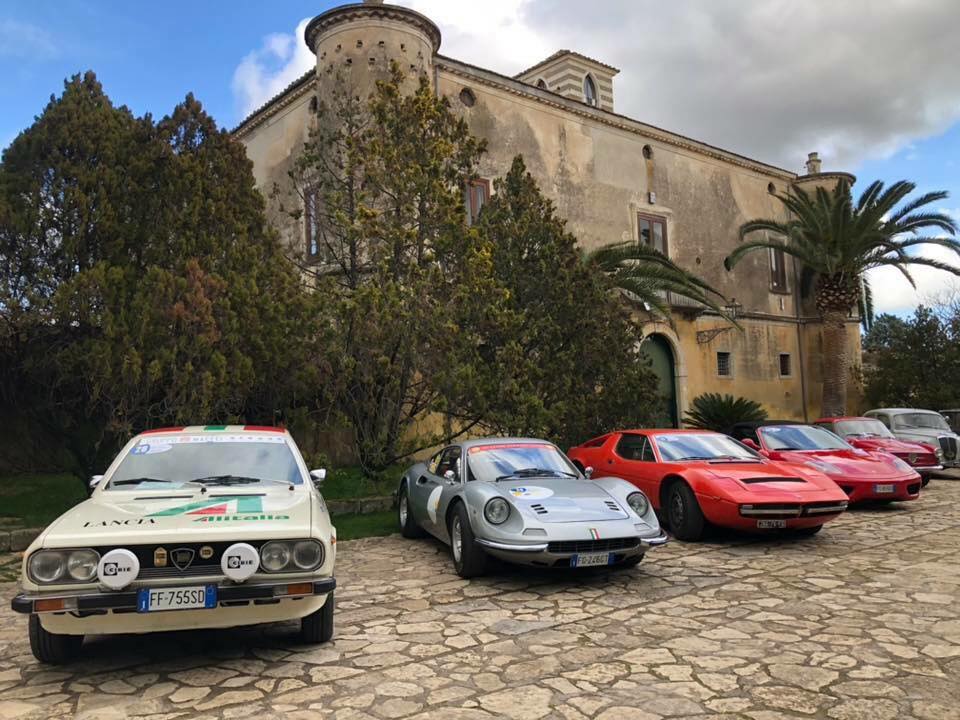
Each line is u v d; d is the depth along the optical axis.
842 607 5.68
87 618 4.22
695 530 8.54
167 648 4.90
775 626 5.23
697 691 4.04
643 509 7.00
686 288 19.55
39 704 3.98
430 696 4.04
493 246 11.77
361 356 10.84
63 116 9.92
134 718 3.79
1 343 9.45
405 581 6.91
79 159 10.03
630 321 13.79
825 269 23.95
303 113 18.23
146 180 10.38
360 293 10.26
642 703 3.89
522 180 14.01
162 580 4.17
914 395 26.03
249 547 4.27
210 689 4.18
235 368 9.48
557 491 7.02
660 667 4.43
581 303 12.63
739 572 7.02
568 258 13.00
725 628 5.21
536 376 11.58
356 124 13.40
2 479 11.70
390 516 10.98
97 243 9.77
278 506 4.89
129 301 9.28
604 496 7.00
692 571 7.10
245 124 20.62
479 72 18.89
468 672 4.41
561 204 20.67
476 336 10.90
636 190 22.92
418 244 11.55
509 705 3.89
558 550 6.29
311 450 13.66
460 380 10.27
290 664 4.58
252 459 5.80
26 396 10.59
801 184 29.02
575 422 12.23
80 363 9.12
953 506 11.38
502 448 8.13
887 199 22.53
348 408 11.42
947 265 21.94
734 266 25.88
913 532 9.03
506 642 4.98
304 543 4.44
